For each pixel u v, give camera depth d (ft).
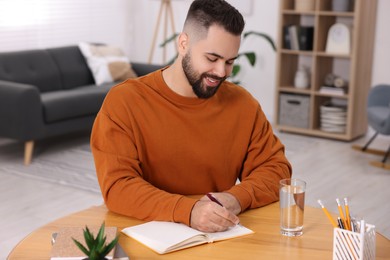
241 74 21.18
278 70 19.47
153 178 6.42
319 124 19.71
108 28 22.25
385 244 5.28
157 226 5.48
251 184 6.23
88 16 21.33
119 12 22.59
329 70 19.65
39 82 17.78
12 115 15.31
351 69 18.15
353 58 18.06
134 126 6.23
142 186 5.87
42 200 12.86
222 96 6.59
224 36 5.65
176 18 22.16
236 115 6.59
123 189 5.87
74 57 19.15
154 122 6.30
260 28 20.53
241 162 6.72
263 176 6.44
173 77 6.26
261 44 20.59
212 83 5.90
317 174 15.05
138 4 22.82
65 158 16.06
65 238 4.98
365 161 16.33
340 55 18.28
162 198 5.71
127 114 6.24
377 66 19.11
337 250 4.83
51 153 16.53
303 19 19.92
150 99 6.34
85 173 14.78
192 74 5.90
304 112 19.31
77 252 4.73
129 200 5.80
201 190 6.54
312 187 14.02
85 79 19.26
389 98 16.60
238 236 5.40
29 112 15.26
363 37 18.35
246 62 21.01
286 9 19.17
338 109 18.75
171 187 6.45
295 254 5.06
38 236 5.33
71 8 20.61
